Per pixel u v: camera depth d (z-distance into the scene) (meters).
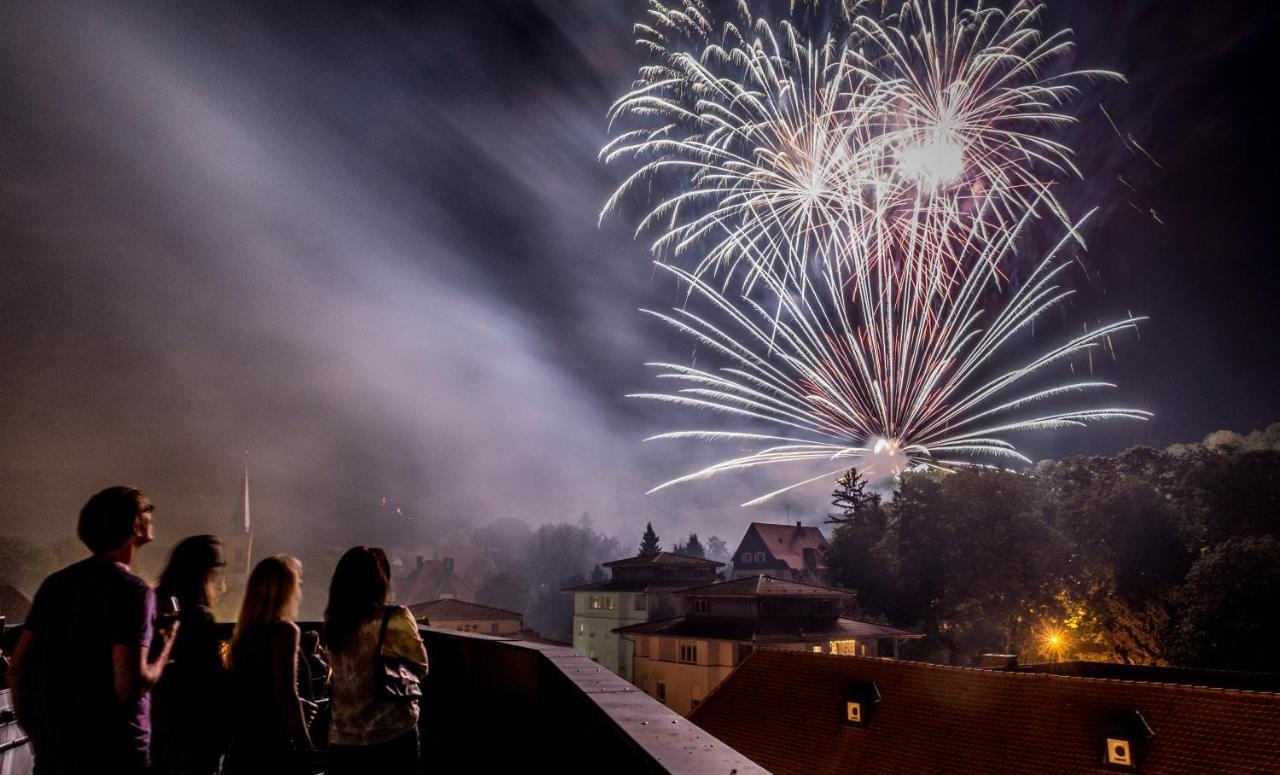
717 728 23.47
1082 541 45.66
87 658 3.14
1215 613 36.09
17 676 3.20
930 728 19.20
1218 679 25.16
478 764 6.07
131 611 3.20
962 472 47.56
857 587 53.84
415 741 3.81
